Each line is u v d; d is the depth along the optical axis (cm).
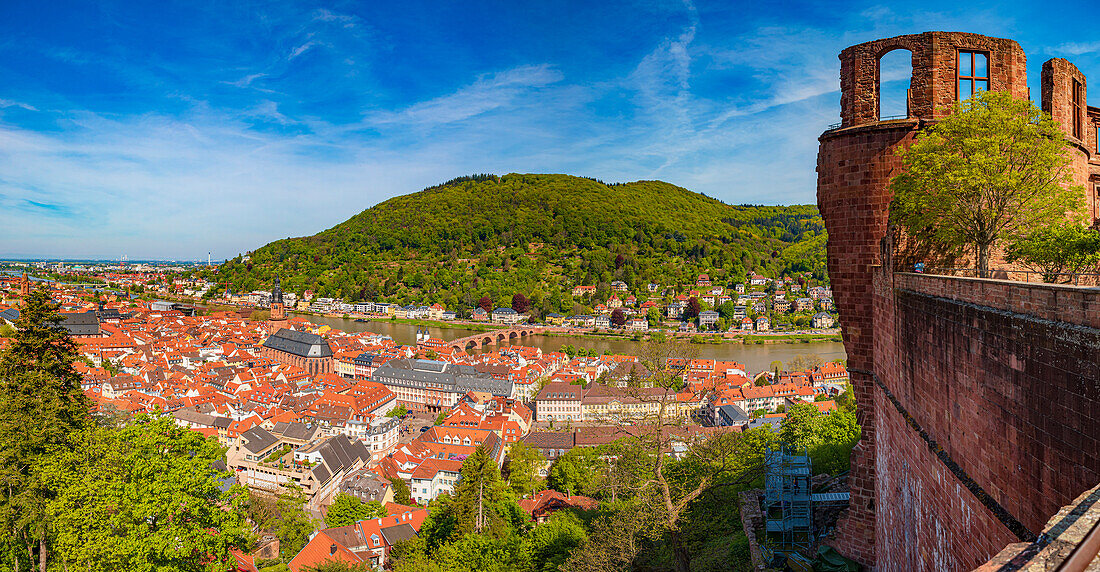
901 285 2212
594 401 15375
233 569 3959
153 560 3253
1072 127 3180
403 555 6644
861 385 3009
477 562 5566
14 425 4181
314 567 6103
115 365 18400
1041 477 1198
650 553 4328
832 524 3847
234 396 15812
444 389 17150
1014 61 2822
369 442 12750
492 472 7162
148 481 3341
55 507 3434
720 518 4103
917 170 2386
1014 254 2477
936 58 2817
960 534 1605
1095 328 1019
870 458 3022
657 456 4156
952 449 1658
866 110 2966
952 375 1653
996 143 2231
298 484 10406
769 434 6850
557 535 5519
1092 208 3441
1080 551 561
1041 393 1192
